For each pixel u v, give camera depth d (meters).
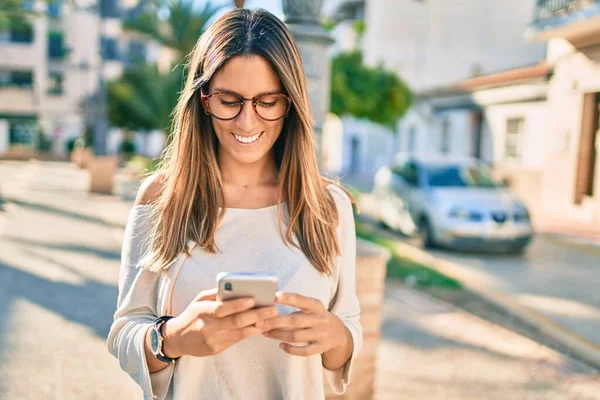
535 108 15.45
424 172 10.07
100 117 19.44
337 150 33.31
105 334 4.36
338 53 16.75
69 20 36.31
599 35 12.16
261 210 1.40
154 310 1.39
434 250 9.29
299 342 1.22
